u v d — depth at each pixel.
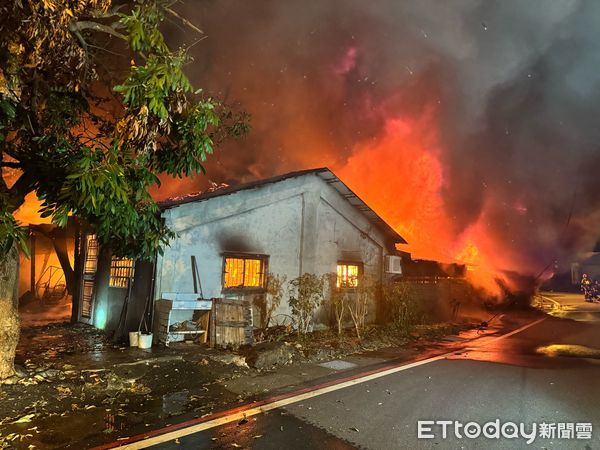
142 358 7.98
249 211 11.66
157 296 9.77
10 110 5.14
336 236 14.10
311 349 9.94
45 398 5.84
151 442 4.76
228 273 11.20
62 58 6.12
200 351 8.84
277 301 12.13
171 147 6.29
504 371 8.74
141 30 4.94
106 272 11.94
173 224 10.05
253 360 8.40
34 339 10.09
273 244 12.19
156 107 4.82
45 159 5.86
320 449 4.70
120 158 5.33
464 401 6.56
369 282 14.97
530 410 6.20
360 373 8.23
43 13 5.25
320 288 11.93
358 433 5.20
